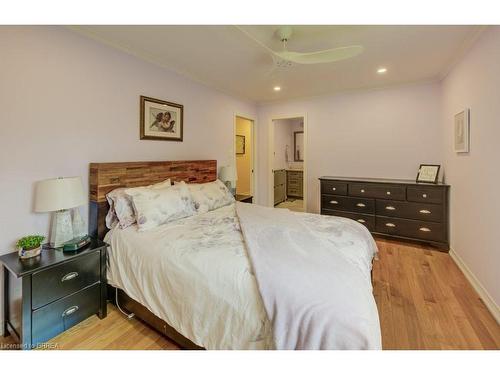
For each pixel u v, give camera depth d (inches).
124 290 70.4
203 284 52.4
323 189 153.7
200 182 131.2
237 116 170.4
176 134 120.6
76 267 67.0
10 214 67.8
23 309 57.7
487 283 79.0
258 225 76.9
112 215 84.9
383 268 104.1
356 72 121.2
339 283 45.1
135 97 100.7
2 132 65.6
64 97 78.1
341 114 160.1
